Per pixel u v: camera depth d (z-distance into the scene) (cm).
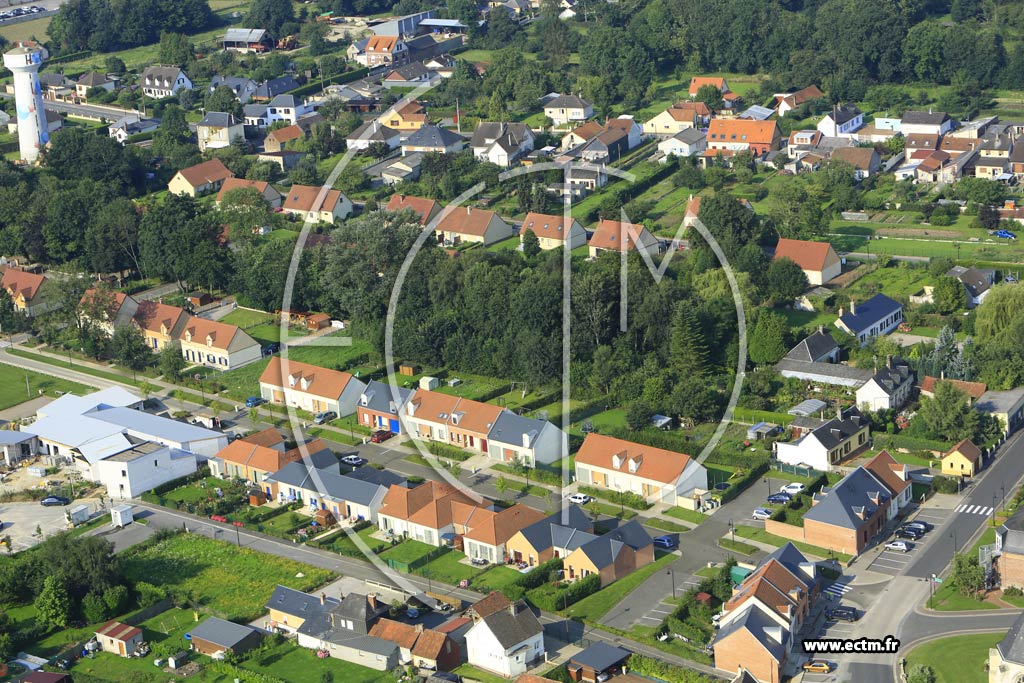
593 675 15750
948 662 15775
